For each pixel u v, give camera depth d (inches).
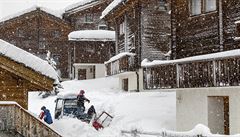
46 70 400.2
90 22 1882.4
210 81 640.4
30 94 1492.4
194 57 685.9
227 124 706.2
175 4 805.2
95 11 1878.7
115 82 1513.3
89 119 855.7
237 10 669.9
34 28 1846.7
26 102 434.9
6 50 382.3
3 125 400.8
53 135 400.2
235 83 590.9
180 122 769.6
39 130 398.0
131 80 1224.8
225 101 711.7
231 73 600.1
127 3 1124.5
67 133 656.4
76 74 1781.5
